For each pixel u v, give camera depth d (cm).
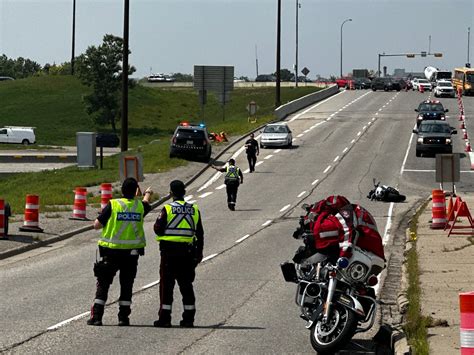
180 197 2678
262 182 8669
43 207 6719
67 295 3244
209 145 10481
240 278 3638
